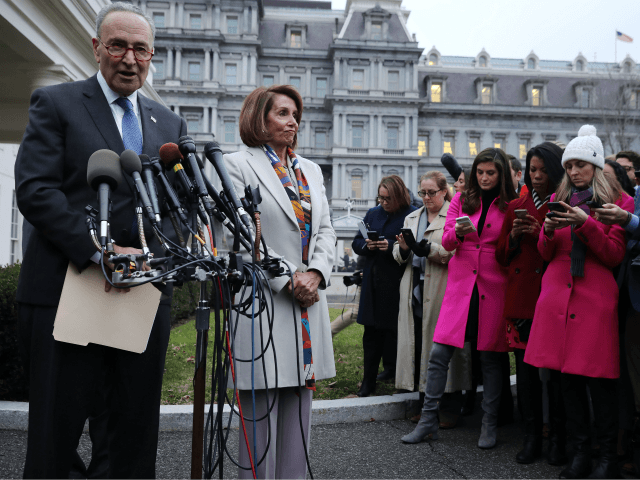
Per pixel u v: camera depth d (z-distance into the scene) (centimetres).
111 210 150
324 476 259
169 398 379
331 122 4138
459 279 318
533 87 4428
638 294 252
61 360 162
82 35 804
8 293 358
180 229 167
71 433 162
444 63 4609
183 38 3816
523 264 292
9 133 972
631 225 249
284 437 205
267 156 212
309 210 212
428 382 318
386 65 4091
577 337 253
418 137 4247
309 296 192
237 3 3956
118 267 137
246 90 3897
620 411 273
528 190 316
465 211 330
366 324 400
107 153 149
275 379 172
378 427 345
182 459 278
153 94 1278
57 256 166
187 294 827
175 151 159
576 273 257
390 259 405
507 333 296
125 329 164
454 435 330
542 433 300
